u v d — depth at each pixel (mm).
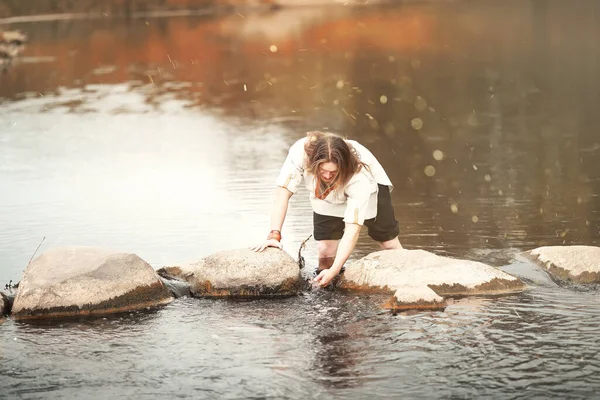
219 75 17156
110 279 4332
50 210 6676
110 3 37250
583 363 3424
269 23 29531
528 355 3521
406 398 3123
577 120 10859
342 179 4570
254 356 3586
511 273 4723
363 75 15992
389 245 5062
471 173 7930
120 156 9281
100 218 6348
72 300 4223
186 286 4609
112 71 18406
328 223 5027
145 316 4172
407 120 11312
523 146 9281
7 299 4297
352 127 10906
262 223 6066
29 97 14773
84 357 3605
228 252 4703
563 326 3867
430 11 31656
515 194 6953
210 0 38438
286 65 18172
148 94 14922
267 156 9000
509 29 23891
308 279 4746
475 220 6062
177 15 35312
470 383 3252
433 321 3984
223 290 4535
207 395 3193
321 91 14344
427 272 4523
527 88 13719
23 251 5430
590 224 5867
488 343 3672
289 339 3791
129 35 26734
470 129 10508
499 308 4156
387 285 4484
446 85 14359
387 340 3742
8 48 22641
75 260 4402
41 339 3838
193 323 4051
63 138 10641
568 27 23672
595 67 15758
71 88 15938
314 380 3311
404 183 7547
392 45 21188
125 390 3252
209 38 24906
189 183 7676
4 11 35344
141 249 5422
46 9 36344
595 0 31688
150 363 3525
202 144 9930
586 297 4316
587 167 8031
